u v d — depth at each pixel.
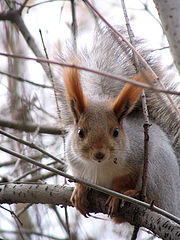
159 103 8.75
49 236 8.99
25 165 9.60
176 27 5.09
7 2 10.28
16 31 10.05
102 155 7.01
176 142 9.03
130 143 7.69
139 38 9.77
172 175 8.18
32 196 7.70
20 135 9.81
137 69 7.24
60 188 7.70
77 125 7.60
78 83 7.57
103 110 7.55
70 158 7.89
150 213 6.59
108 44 9.22
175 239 5.93
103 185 7.89
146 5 10.39
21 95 9.79
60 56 9.52
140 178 7.74
